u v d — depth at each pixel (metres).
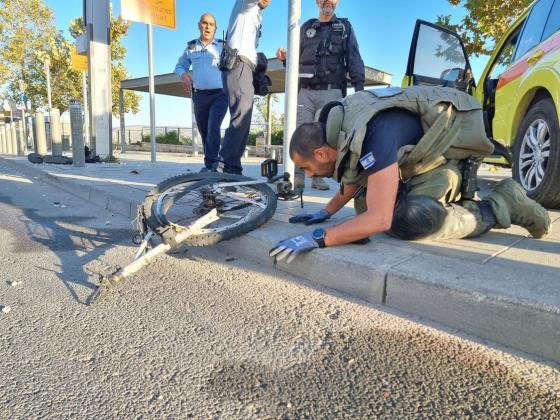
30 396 1.47
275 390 1.51
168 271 2.63
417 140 2.31
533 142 3.91
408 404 1.43
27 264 2.78
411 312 2.05
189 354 1.73
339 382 1.55
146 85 18.12
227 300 2.22
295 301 2.20
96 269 2.68
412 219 2.38
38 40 24.62
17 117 20.50
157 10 9.09
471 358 1.69
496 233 2.84
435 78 5.05
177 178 3.28
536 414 1.38
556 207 3.92
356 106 2.29
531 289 1.82
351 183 2.46
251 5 3.85
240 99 3.96
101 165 8.68
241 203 3.21
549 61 3.62
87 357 1.71
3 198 5.32
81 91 24.84
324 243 2.40
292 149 2.41
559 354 1.65
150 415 1.39
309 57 4.44
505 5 9.27
